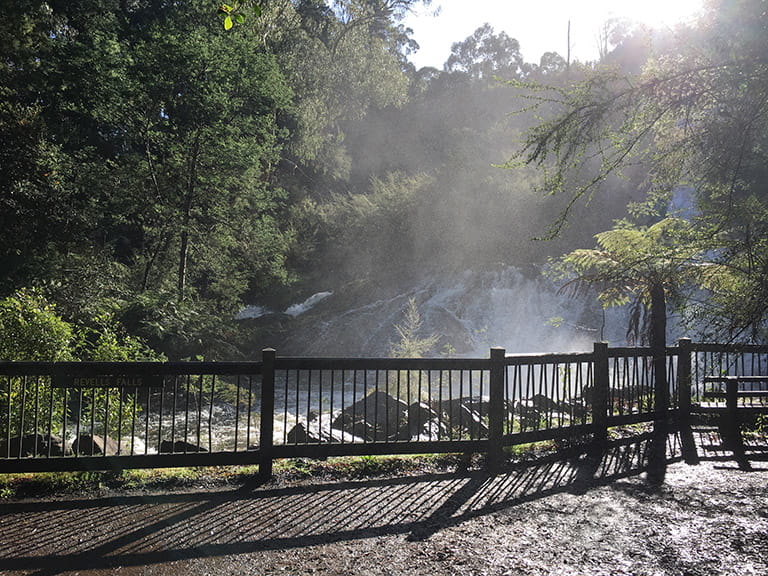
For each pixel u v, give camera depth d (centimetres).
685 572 368
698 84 563
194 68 1920
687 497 526
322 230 3725
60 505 499
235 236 2186
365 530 443
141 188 1973
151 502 508
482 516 476
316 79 3381
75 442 621
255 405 1445
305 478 585
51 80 2161
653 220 2103
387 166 5359
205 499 517
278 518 470
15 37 2120
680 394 864
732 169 618
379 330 2786
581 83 609
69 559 389
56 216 1986
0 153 1931
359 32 3828
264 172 3288
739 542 418
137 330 1573
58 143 2384
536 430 684
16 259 1852
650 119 598
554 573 367
